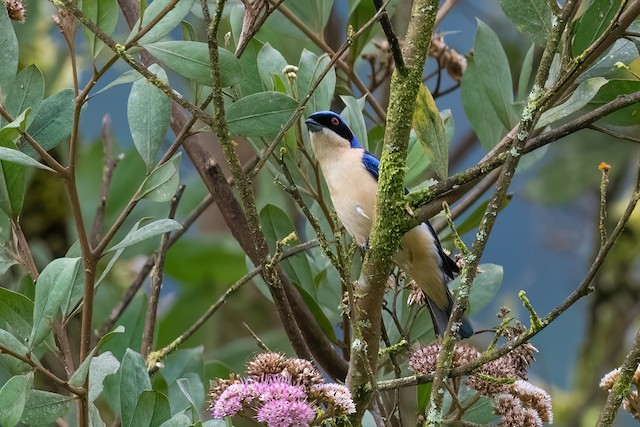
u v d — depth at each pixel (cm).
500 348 683
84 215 1291
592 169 1809
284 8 1113
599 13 880
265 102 827
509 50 1734
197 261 1491
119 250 792
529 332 675
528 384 792
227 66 783
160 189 791
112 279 1416
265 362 721
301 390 685
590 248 1898
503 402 770
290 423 664
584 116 749
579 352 1820
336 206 1058
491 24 1773
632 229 1838
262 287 1046
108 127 1158
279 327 1625
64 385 721
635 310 1781
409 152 1068
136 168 1273
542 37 881
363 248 1037
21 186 807
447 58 1239
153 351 997
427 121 804
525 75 1135
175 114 1001
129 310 1042
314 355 959
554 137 752
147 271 1094
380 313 742
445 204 692
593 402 1669
